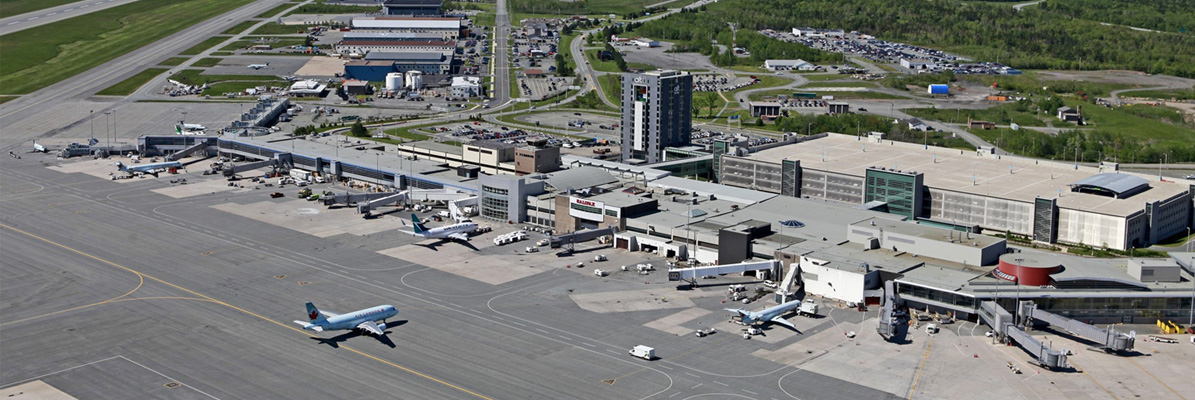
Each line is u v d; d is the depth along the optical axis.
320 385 197.38
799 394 192.88
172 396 192.88
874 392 193.62
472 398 191.50
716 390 194.62
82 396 193.12
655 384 197.38
